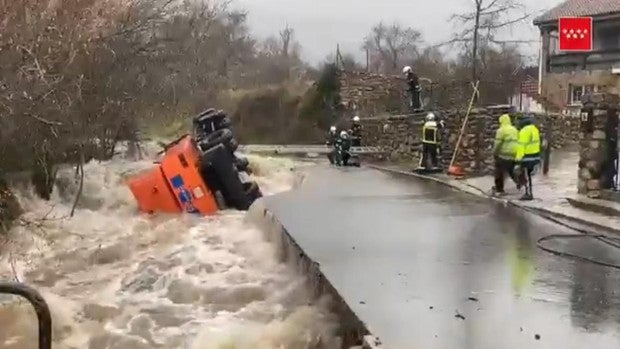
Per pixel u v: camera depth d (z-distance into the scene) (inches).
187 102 1167.6
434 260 359.9
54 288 377.4
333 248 383.9
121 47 681.6
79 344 294.5
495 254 374.6
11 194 527.2
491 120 815.1
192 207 603.2
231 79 2381.9
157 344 289.1
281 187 804.6
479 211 533.6
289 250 409.1
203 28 1208.2
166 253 440.8
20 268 412.8
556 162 885.8
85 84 591.5
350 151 1171.9
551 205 541.6
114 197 650.2
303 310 311.1
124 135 924.6
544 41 1718.8
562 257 370.6
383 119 1301.7
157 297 355.6
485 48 1649.9
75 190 657.6
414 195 646.5
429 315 266.5
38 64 449.1
